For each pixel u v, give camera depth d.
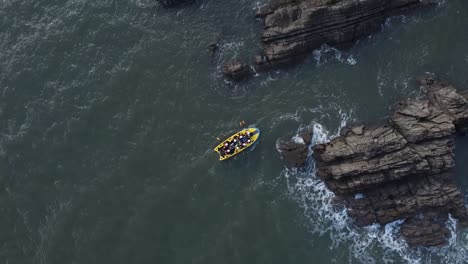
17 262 65.94
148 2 85.12
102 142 73.50
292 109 72.94
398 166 62.22
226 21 81.12
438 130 63.16
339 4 71.00
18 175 72.31
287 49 73.69
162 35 81.94
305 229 65.12
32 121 76.69
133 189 69.38
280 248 64.12
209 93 76.00
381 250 63.25
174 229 66.25
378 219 64.19
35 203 69.88
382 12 74.88
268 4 80.00
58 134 74.88
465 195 65.12
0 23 87.12
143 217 67.25
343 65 75.00
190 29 81.69
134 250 65.12
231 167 70.06
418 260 62.38
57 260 65.38
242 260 63.62
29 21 86.81
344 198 65.69
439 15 76.38
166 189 69.00
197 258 64.06
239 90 75.62
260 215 66.31
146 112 75.31
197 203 67.81
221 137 72.25
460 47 74.19
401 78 73.00
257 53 76.75
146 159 71.44
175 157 71.44
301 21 72.19
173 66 78.88
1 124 77.00
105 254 65.19
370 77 73.75
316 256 63.41
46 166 72.44
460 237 63.09
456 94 66.56
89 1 87.31
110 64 80.25
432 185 63.41
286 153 69.62
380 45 75.44
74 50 82.44
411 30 75.81
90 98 77.44
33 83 80.25
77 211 68.44
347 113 71.50
